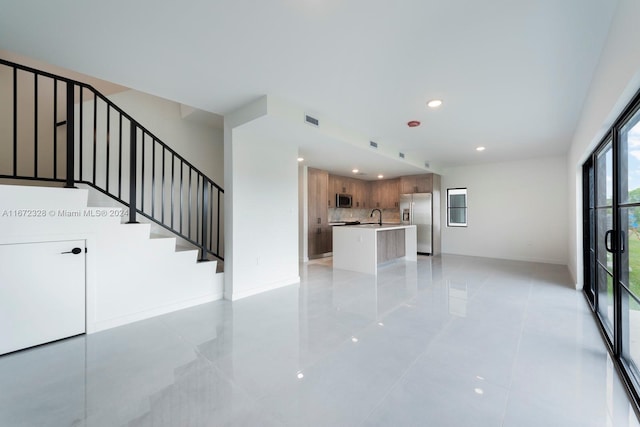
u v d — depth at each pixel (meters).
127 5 1.68
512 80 2.64
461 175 7.26
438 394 1.75
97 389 1.80
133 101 4.13
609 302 2.76
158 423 1.51
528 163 6.32
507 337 2.53
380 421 1.52
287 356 2.21
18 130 3.55
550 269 5.40
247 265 3.78
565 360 2.14
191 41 2.06
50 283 2.41
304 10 1.74
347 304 3.45
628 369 1.98
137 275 2.93
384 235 5.71
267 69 2.47
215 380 1.89
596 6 1.71
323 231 7.05
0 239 2.18
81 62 2.35
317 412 1.59
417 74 2.55
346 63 2.37
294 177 4.45
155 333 2.62
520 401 1.68
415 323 2.86
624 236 2.19
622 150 2.21
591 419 1.53
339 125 3.97
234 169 3.59
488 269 5.46
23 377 1.92
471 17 1.80
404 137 4.59
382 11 1.75
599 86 2.32
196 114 4.33
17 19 1.80
